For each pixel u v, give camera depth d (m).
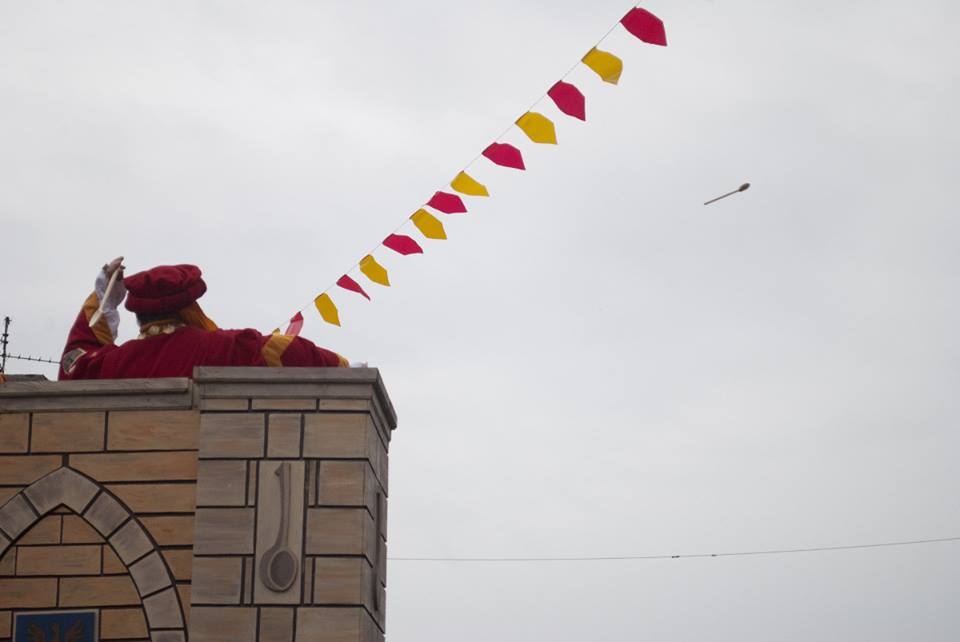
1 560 9.76
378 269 11.78
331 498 9.73
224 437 9.84
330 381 9.93
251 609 9.52
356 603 9.52
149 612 9.57
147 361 10.63
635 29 9.98
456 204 11.32
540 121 10.57
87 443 9.92
